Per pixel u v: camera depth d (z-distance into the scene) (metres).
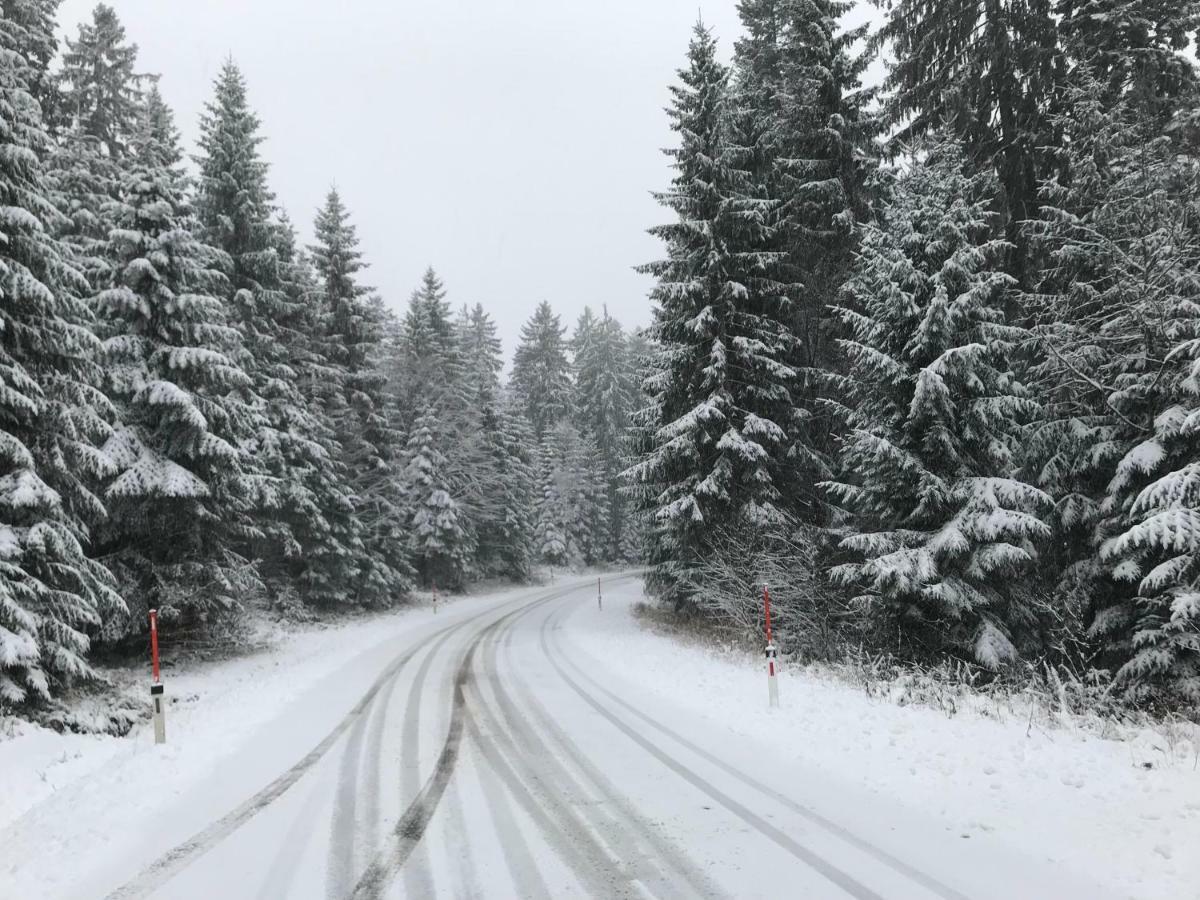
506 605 33.66
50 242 11.23
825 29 17.36
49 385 11.30
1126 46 15.13
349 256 31.36
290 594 25.08
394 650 18.05
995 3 16.33
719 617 18.48
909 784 6.21
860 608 13.31
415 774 7.09
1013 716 8.39
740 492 17.95
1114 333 12.78
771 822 5.48
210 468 15.91
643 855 4.94
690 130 18.48
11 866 5.09
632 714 9.67
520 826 5.57
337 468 27.89
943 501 11.98
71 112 21.33
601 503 64.88
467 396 43.72
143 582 15.42
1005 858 4.68
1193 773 5.88
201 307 15.80
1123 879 4.28
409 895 4.43
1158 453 10.93
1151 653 10.80
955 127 16.50
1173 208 12.39
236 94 23.69
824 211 17.47
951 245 12.46
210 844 5.37
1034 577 12.76
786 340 18.17
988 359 12.35
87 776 7.24
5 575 10.02
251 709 10.85
